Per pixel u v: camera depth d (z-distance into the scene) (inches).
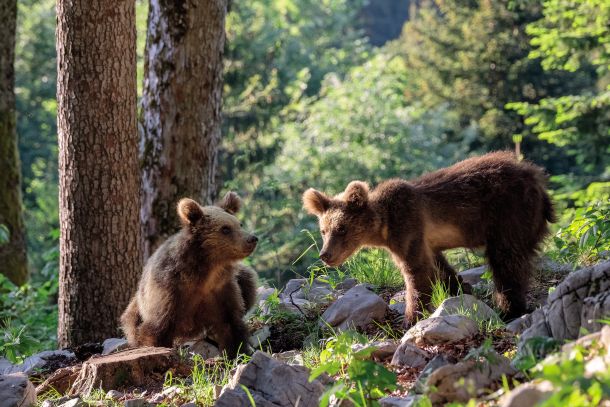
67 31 482.9
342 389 269.0
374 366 270.2
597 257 459.2
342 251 418.9
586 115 1083.3
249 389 304.2
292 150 1473.9
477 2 1764.3
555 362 234.1
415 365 330.6
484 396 265.0
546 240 471.8
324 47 2628.0
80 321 501.0
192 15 590.2
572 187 1167.0
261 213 1235.9
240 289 458.6
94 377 368.5
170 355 387.5
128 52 490.6
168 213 606.2
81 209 493.4
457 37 1796.3
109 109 487.8
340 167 1444.4
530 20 1635.1
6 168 796.0
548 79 1633.9
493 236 415.5
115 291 499.5
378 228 418.6
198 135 605.0
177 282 414.6
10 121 798.5
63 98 490.9
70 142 490.9
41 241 1779.0
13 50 795.4
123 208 498.3
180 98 598.9
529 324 354.0
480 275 481.4
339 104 1537.9
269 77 1588.3
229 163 1454.2
